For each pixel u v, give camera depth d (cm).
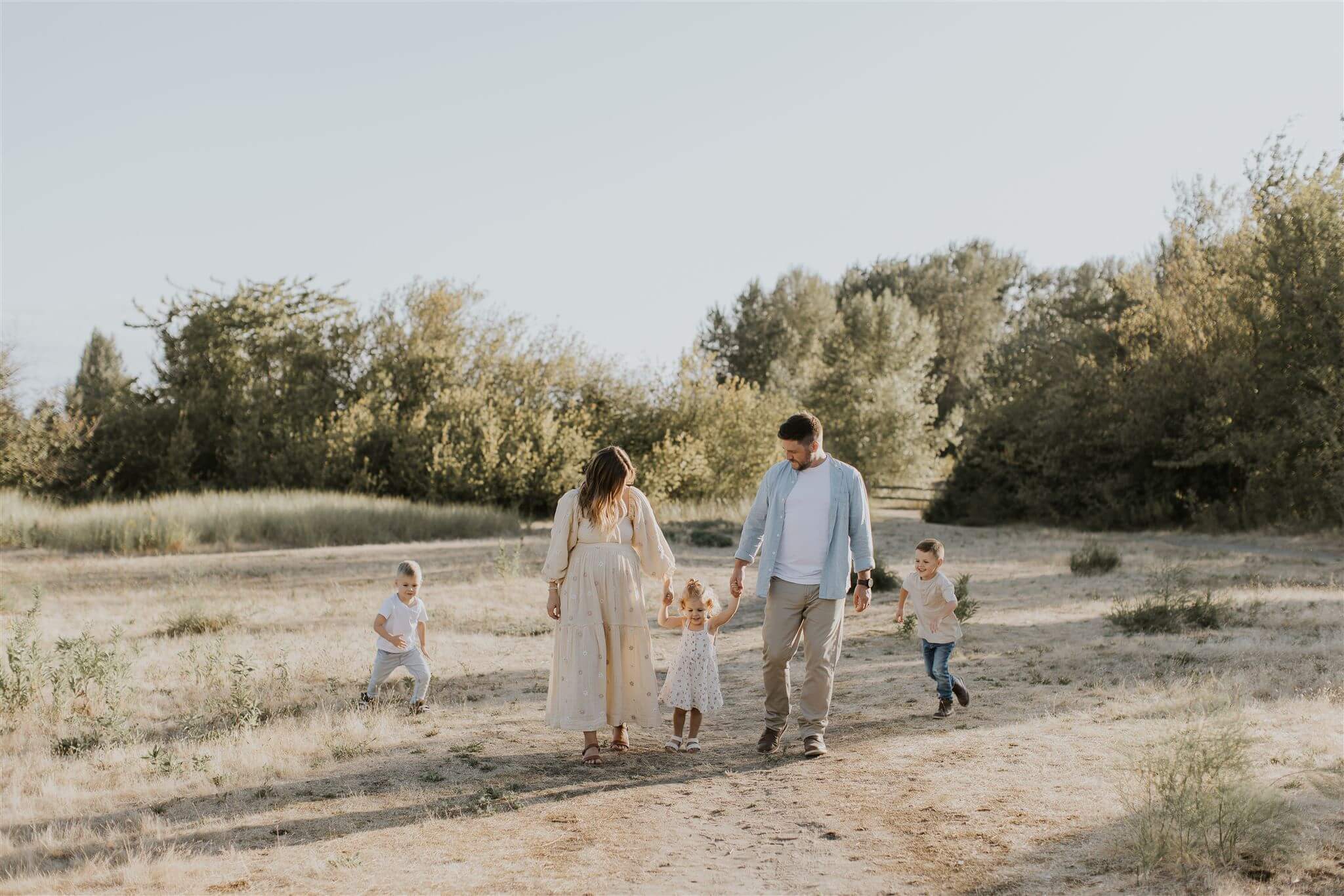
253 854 438
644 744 636
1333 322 2227
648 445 3472
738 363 6194
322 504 2470
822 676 593
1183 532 2464
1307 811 429
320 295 3738
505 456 3072
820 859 418
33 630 925
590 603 578
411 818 492
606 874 410
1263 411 2402
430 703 766
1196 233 2880
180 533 2111
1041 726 615
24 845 452
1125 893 361
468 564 1702
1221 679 707
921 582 683
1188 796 413
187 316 3703
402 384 3541
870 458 4447
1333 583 1316
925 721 659
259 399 3559
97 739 656
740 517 2706
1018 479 2894
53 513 2402
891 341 5019
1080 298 4072
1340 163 2003
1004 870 391
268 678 841
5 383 2986
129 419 3544
